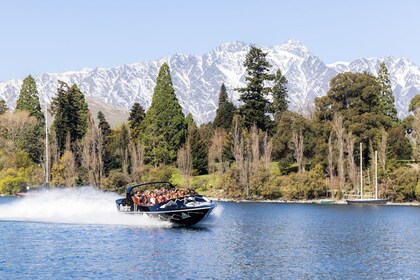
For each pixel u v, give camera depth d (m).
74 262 44.12
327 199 124.50
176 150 148.75
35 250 49.28
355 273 41.28
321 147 131.62
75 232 59.84
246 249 50.56
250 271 41.56
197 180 136.75
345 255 48.12
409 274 41.09
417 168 120.88
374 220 79.38
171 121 149.62
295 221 76.62
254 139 134.50
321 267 43.12
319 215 87.31
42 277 39.34
